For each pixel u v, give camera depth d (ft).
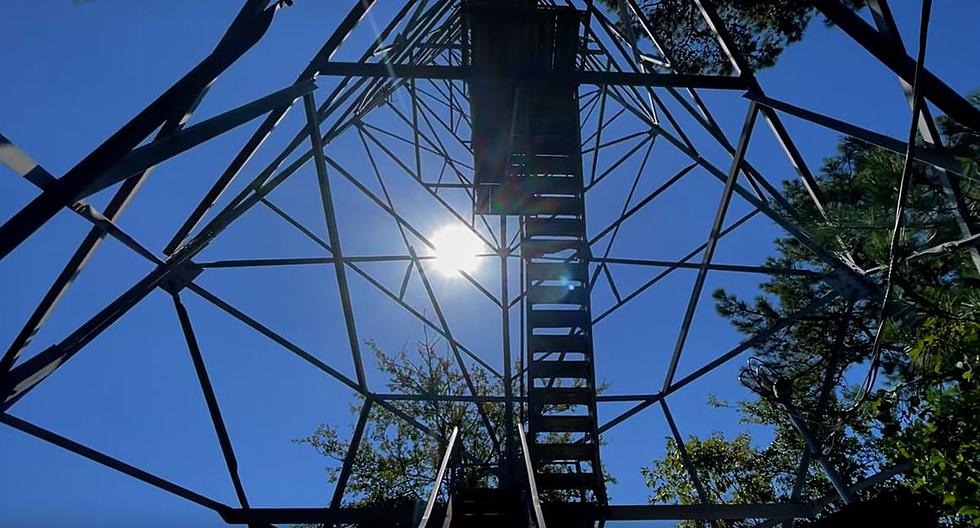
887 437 16.19
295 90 16.71
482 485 57.57
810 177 19.67
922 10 11.61
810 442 19.81
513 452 29.76
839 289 22.62
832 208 15.78
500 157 30.96
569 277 27.73
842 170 31.42
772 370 21.30
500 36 24.79
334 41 17.85
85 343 16.80
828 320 41.96
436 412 57.98
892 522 9.18
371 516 22.39
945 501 14.15
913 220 14.17
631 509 21.79
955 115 13.47
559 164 28.78
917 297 15.16
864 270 20.58
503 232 34.35
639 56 26.78
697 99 24.71
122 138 9.97
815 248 22.30
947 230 13.93
